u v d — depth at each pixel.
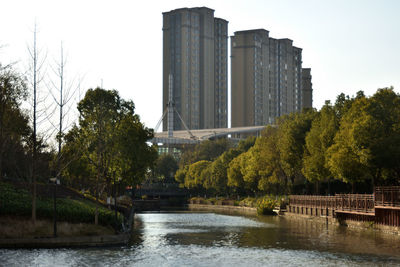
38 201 52.41
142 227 74.75
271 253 45.62
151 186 198.12
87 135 68.81
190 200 178.25
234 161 140.12
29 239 42.78
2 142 51.97
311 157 82.81
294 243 52.97
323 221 82.19
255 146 118.06
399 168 63.91
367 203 66.31
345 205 74.12
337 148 70.56
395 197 58.53
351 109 70.00
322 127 82.62
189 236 60.50
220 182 156.88
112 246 45.78
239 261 41.00
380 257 42.91
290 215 99.31
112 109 73.19
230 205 146.50
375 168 65.19
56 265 36.19
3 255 39.25
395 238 55.81
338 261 40.97
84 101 70.88
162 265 38.50
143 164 78.69
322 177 81.94
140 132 77.62
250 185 132.38
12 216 47.31
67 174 82.75
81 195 73.00
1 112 50.81
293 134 94.75
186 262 40.25
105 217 50.72
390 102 66.62
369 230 65.31
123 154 72.75
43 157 56.28
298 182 112.25
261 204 111.44
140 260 40.34
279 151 104.38
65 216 49.06
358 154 63.44
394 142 61.50
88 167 73.88
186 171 193.50
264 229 70.56
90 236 44.88
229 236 60.38
